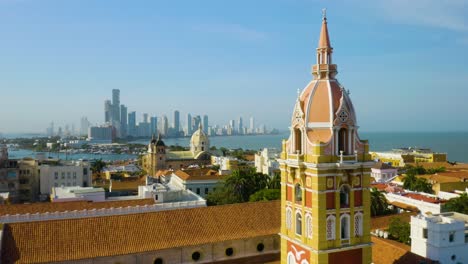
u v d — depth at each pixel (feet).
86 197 317.22
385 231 256.52
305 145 155.12
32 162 559.79
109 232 188.14
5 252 169.27
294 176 161.17
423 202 338.13
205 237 197.67
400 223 252.62
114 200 309.63
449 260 205.36
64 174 550.77
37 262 167.94
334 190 151.02
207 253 198.29
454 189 444.96
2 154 590.55
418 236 216.74
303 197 156.04
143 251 183.42
